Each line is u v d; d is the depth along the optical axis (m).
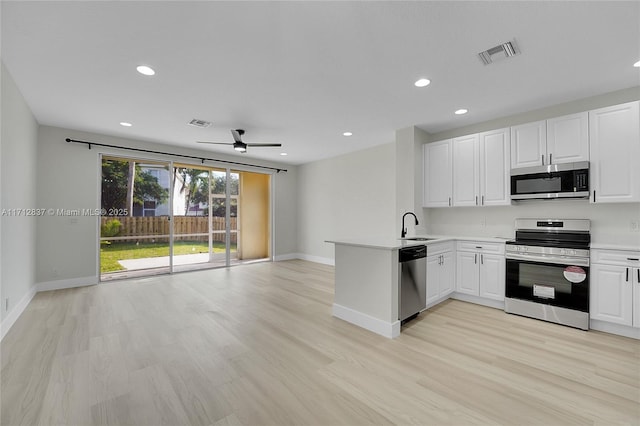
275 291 4.21
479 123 4.00
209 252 6.61
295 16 1.88
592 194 2.89
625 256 2.58
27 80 2.79
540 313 3.03
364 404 1.69
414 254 2.98
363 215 5.75
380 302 2.74
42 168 4.12
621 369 2.06
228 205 6.15
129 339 2.56
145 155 5.05
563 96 3.13
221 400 1.73
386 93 3.08
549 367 2.09
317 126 4.22
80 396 1.75
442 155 4.11
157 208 5.30
